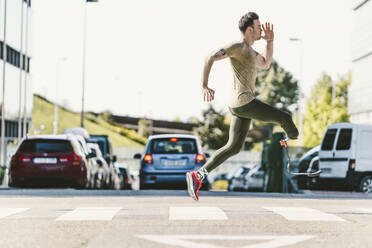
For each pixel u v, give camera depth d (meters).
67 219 9.45
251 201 15.30
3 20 48.91
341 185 26.47
